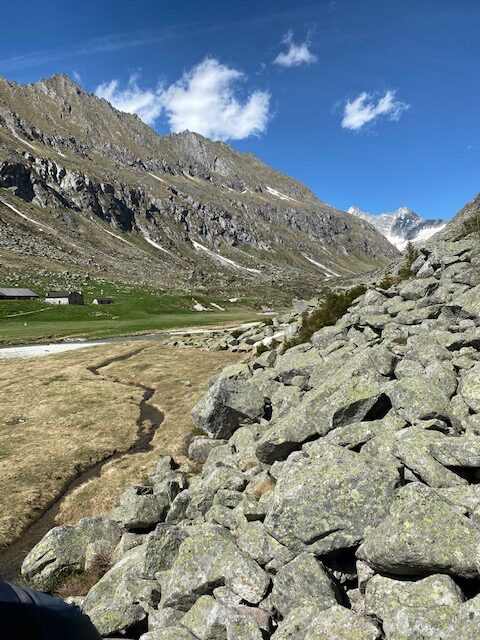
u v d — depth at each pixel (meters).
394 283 43.25
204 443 27.36
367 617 9.00
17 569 18.17
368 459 11.95
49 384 53.34
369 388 16.14
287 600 10.33
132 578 13.66
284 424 17.77
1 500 23.86
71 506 23.52
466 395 14.05
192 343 83.19
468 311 23.08
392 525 9.50
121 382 53.72
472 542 8.69
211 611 10.67
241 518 13.66
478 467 10.82
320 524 10.96
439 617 7.84
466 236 40.66
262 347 52.81
